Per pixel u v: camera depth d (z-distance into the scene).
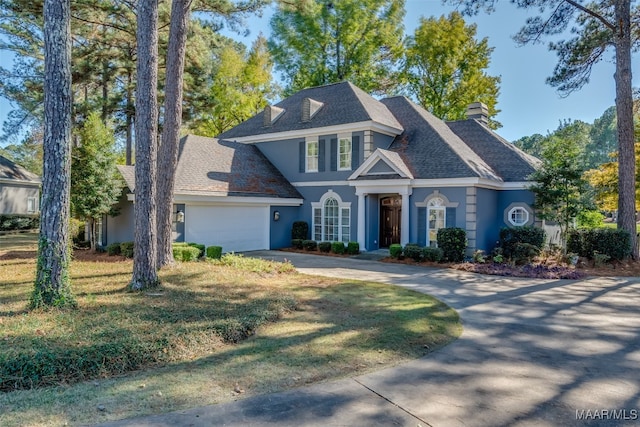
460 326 7.62
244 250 19.64
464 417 4.20
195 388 4.70
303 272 13.82
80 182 15.68
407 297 9.85
